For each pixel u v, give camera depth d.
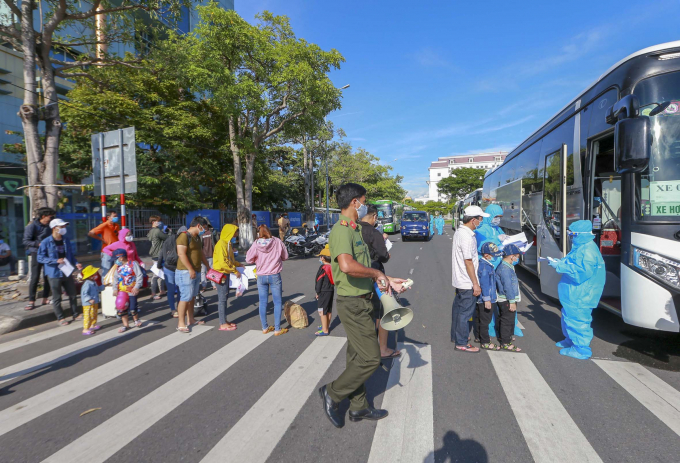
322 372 4.14
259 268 5.49
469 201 26.66
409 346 4.94
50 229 6.94
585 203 5.82
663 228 4.16
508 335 4.72
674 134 4.26
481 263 4.70
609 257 5.54
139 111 16.25
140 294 8.37
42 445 2.86
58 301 6.23
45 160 8.37
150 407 3.42
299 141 28.19
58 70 8.98
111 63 10.79
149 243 16.27
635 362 4.35
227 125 19.98
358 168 41.75
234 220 22.78
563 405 3.36
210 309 7.17
